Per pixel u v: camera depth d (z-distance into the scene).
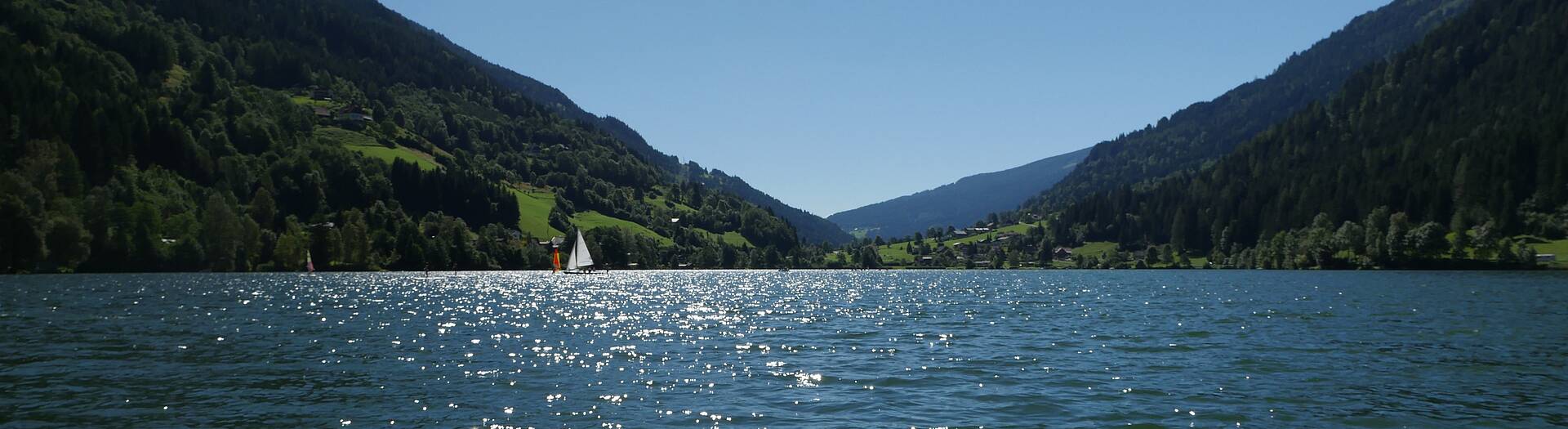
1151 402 29.69
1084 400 29.98
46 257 140.62
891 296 101.56
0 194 139.75
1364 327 54.75
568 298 93.25
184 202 182.50
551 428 26.09
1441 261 198.00
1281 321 59.62
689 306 79.69
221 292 96.50
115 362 38.47
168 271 160.00
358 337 49.28
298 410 28.47
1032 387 32.62
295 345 45.50
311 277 153.50
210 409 28.48
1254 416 27.64
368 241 192.75
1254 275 179.88
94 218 154.75
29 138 181.38
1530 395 30.72
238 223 175.00
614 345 46.12
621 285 135.50
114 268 154.12
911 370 36.56
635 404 29.56
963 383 33.31
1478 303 76.75
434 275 174.38
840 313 70.31
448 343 46.75
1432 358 39.94
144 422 26.58
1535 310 68.06
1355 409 28.53
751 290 120.00
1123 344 45.91
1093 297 94.56
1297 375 35.12
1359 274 177.00
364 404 29.52
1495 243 192.75
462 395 31.00
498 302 84.12
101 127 196.25
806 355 41.78
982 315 66.69
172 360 39.47
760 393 31.41
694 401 29.94
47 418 27.14
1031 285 137.75
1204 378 34.56
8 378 33.84
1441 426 26.34
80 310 66.81
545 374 35.69
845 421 26.94
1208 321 59.97
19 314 62.56
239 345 45.22
